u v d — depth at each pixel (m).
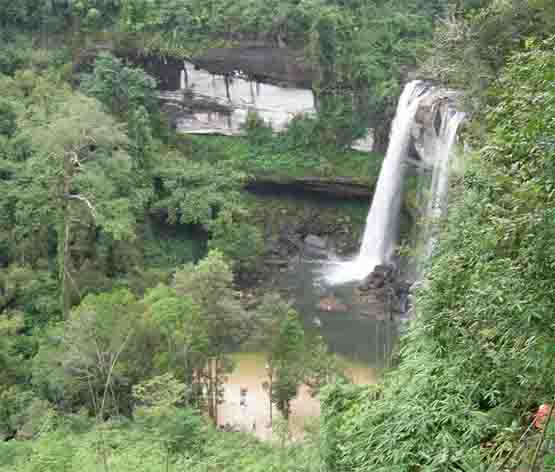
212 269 30.58
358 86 47.03
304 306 39.72
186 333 26.81
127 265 39.53
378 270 41.66
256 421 29.50
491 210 8.98
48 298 35.19
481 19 23.36
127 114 46.00
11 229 39.16
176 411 22.27
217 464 20.12
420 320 11.51
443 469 8.88
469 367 9.75
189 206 43.06
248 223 46.88
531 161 8.12
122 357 26.62
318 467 11.88
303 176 48.91
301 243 48.59
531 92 8.83
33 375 28.39
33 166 35.84
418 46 47.16
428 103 38.31
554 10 19.97
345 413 10.88
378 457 9.58
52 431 23.20
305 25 47.59
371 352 34.44
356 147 48.31
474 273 9.26
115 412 27.48
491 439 9.55
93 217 36.47
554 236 7.39
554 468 8.12
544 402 8.81
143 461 20.09
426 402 9.97
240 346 35.62
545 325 7.85
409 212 42.91
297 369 27.77
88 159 39.06
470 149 21.03
